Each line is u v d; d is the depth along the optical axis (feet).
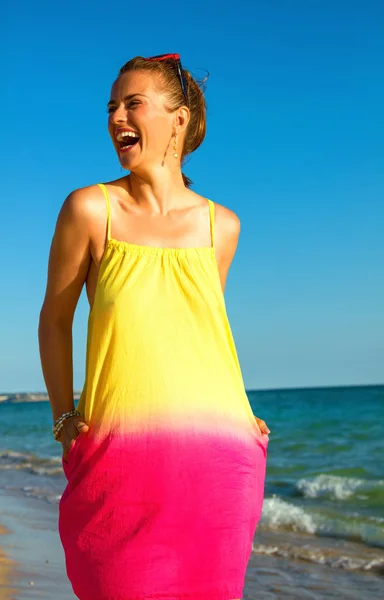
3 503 39.29
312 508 40.91
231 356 7.79
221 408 7.44
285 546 29.68
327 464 65.82
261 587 23.35
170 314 7.47
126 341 7.28
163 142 8.04
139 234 7.78
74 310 8.20
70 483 7.41
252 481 7.59
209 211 8.33
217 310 7.74
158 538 6.99
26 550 25.84
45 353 8.13
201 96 8.81
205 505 7.14
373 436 94.48
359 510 39.78
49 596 19.67
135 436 7.13
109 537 7.05
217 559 7.12
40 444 102.27
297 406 181.98
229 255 8.53
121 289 7.39
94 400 7.32
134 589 6.91
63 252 7.80
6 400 450.30
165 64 8.21
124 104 8.00
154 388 7.22
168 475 7.09
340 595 22.36
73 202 7.69
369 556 27.76
